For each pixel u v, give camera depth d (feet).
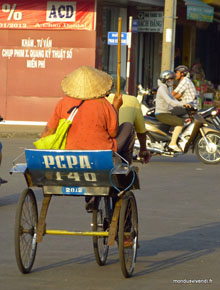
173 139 80.59
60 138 34.53
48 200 35.17
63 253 39.34
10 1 124.67
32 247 35.55
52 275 34.76
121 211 33.96
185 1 129.08
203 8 132.05
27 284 33.06
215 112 84.64
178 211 52.60
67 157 33.53
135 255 35.76
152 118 81.71
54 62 124.77
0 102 126.00
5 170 72.54
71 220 48.32
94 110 34.88
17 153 87.04
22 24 124.77
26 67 125.39
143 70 145.38
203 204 55.83
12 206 53.67
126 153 36.99
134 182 35.09
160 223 48.06
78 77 35.24
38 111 125.70
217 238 43.80
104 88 35.19
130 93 137.69
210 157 88.69
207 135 82.38
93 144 34.78
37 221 36.01
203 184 66.49
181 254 39.50
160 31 134.92
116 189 34.83
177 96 87.04
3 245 40.83
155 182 67.05
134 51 137.69
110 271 35.76
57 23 124.16
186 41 157.28
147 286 32.96
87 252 39.68
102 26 127.44
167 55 114.93
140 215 50.70
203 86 151.53
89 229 45.47
